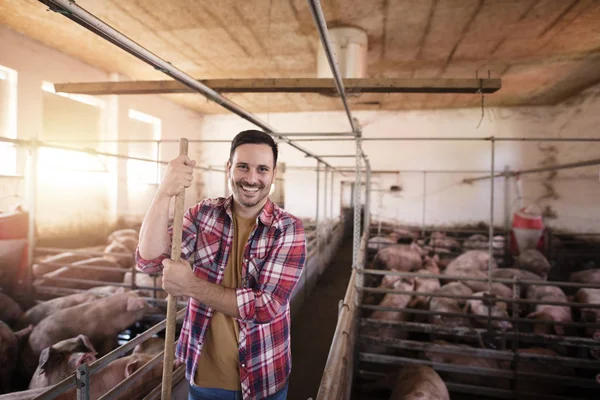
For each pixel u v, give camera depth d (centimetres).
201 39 450
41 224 491
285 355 109
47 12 392
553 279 615
